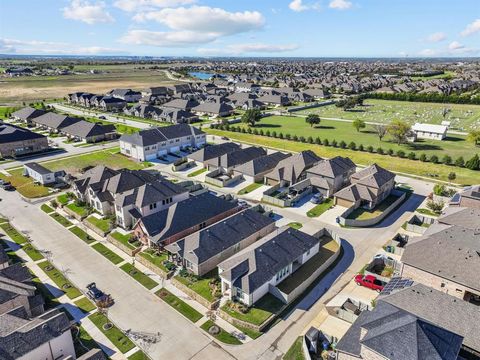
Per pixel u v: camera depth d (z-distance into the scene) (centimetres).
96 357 2997
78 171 8562
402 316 2922
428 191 7394
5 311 3700
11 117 14488
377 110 16812
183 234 5381
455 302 3384
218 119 14788
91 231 5816
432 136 11556
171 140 10225
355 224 5969
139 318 3903
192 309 4056
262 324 3744
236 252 5088
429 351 2552
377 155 9656
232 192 7438
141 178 6869
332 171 7269
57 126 12156
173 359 3378
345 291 4338
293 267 4734
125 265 4881
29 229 5866
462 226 5012
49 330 3139
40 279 4559
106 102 16800
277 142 11212
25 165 8362
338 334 3641
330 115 15812
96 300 4128
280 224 6059
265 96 19162
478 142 10762
